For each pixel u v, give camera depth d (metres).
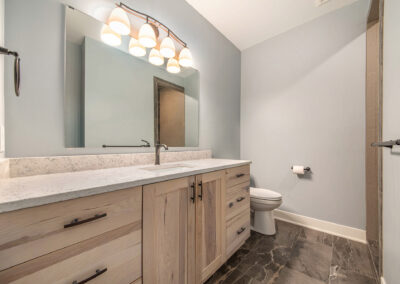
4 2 0.79
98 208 0.60
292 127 2.02
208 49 1.93
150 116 1.40
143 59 1.35
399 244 0.76
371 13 1.46
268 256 1.37
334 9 1.74
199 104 1.84
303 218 1.91
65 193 0.52
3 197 0.47
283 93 2.09
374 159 1.52
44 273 0.49
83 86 1.04
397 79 0.78
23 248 0.46
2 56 0.75
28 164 0.80
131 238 0.69
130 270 0.68
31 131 0.86
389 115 0.88
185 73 1.69
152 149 1.41
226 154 2.22
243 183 1.46
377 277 1.12
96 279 0.59
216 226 1.14
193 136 1.77
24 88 0.84
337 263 1.28
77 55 1.01
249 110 2.40
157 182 0.78
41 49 0.89
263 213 1.74
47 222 0.50
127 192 0.68
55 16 0.94
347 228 1.65
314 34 1.87
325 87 1.80
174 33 1.55
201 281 1.01
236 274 1.18
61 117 0.95
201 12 1.80
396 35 0.78
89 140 1.06
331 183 1.76
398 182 0.77
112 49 1.17
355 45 1.64
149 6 1.35
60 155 0.95
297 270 1.21
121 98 1.22
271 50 2.20
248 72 2.42
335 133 1.74
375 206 1.51
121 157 1.15
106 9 1.12
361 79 1.61
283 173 2.08
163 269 0.81
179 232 0.89
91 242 0.58
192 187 0.97
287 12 1.79
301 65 1.96
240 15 1.84
